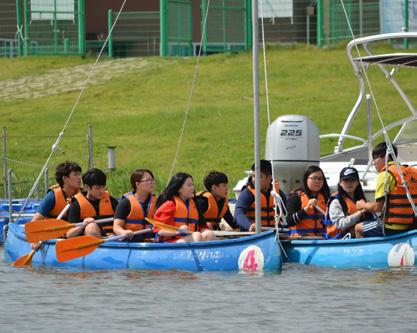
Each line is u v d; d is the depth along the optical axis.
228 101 81.44
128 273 34.31
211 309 28.25
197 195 38.28
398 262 34.44
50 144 71.25
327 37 97.19
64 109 81.12
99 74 92.56
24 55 101.12
